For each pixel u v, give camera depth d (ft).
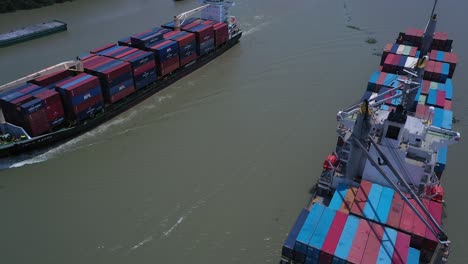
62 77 166.81
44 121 148.15
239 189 132.16
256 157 147.02
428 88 152.56
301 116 172.65
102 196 129.80
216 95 191.93
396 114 98.48
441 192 100.68
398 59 169.78
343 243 85.46
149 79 188.85
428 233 88.33
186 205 125.80
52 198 129.29
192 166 143.02
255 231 116.57
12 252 110.52
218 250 110.93
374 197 99.09
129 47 193.57
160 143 156.46
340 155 117.70
